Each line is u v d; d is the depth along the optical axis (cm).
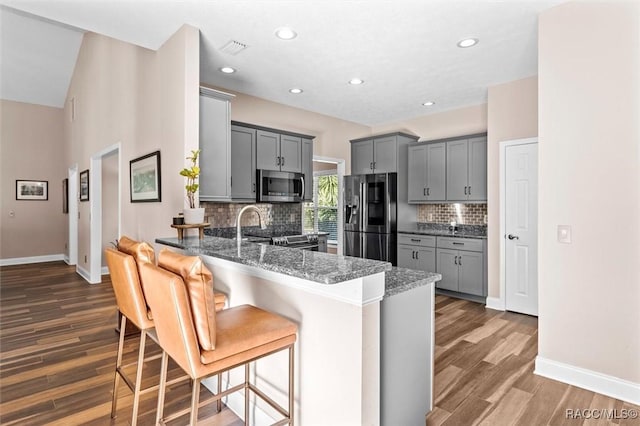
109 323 352
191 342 120
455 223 503
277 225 500
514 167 386
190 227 242
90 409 202
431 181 495
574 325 228
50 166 718
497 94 398
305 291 156
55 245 726
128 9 247
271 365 177
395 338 162
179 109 278
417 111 511
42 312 387
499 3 235
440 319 366
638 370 206
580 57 224
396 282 168
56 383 232
